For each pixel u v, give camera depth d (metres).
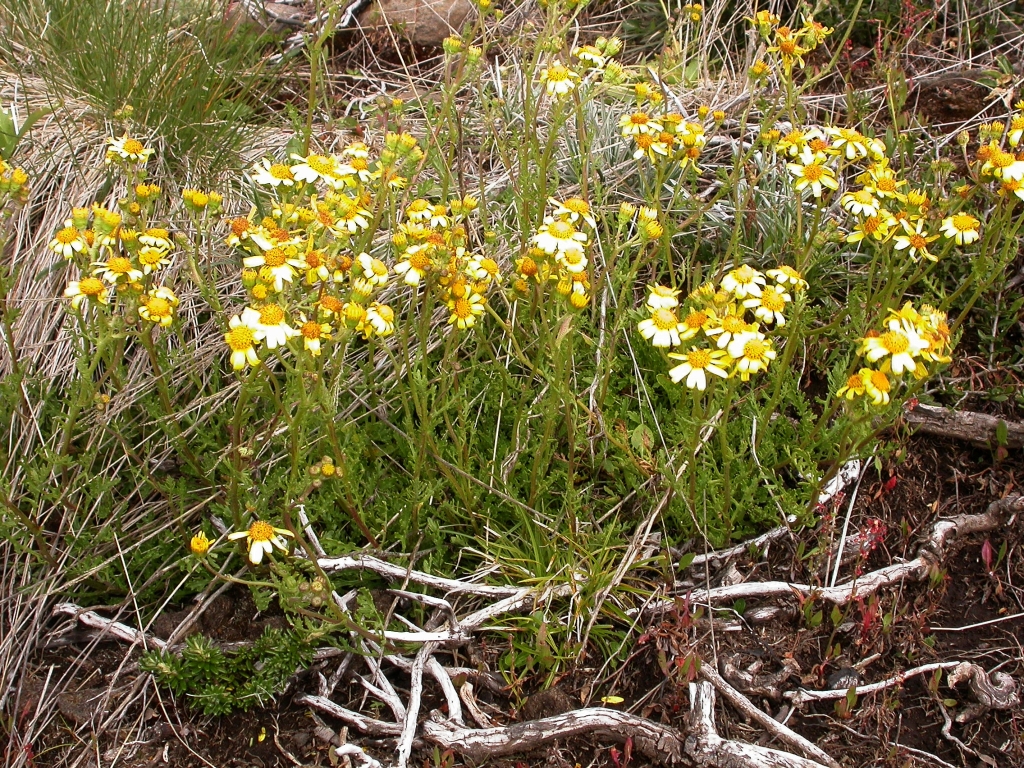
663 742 0.56
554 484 0.68
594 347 0.70
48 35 0.90
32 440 0.68
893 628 0.62
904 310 0.53
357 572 0.64
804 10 0.87
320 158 0.61
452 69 1.01
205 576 0.65
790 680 0.60
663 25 1.09
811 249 0.72
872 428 0.70
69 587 0.64
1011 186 0.64
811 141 0.69
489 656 0.61
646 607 0.62
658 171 0.69
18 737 0.59
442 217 0.63
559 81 0.67
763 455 0.66
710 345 0.59
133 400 0.68
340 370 0.61
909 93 0.95
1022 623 0.63
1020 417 0.72
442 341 0.72
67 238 0.59
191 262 0.62
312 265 0.56
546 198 0.70
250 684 0.59
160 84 0.85
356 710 0.60
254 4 1.07
